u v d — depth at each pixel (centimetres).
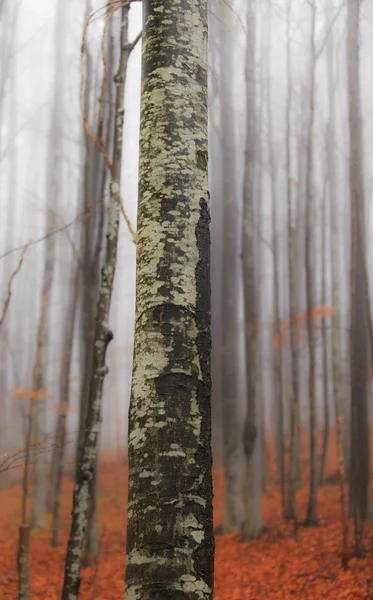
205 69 321
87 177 1055
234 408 1189
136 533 249
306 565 835
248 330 1077
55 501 1114
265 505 1305
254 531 1044
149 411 262
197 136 305
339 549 863
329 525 1011
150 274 283
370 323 843
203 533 250
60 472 1122
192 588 239
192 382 268
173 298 277
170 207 290
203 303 283
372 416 1678
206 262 291
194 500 252
